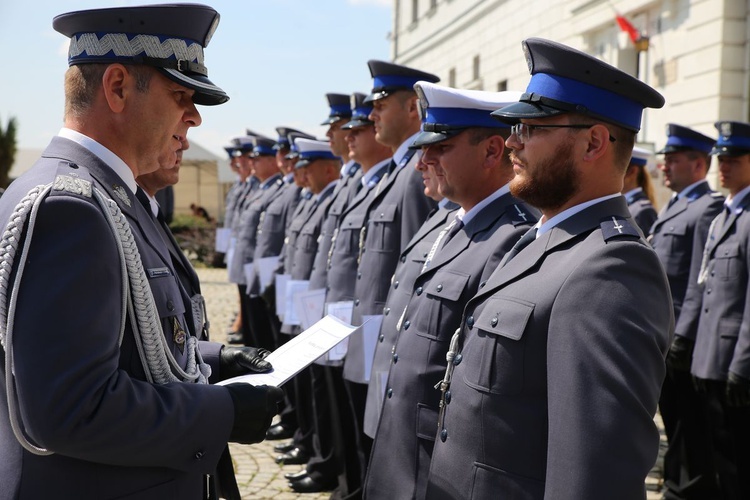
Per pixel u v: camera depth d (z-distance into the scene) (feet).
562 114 6.31
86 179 5.61
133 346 5.75
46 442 4.96
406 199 12.16
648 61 35.86
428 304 8.55
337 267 14.79
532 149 6.45
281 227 24.49
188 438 5.58
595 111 6.27
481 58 58.29
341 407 14.12
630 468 5.23
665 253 18.10
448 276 8.50
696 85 32.12
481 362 6.38
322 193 20.21
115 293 5.38
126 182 6.06
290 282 17.20
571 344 5.61
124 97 5.86
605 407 5.34
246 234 28.09
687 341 16.12
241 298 27.91
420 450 8.29
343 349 12.96
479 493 6.20
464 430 6.46
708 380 15.01
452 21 65.10
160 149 6.12
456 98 8.90
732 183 15.67
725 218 15.85
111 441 5.17
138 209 6.15
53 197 5.20
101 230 5.31
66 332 4.98
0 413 5.56
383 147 15.21
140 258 5.84
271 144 29.84
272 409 6.04
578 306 5.69
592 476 5.22
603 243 5.91
